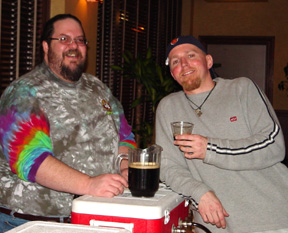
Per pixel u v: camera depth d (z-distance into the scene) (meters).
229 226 1.62
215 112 1.71
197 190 1.54
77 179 1.42
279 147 1.60
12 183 1.64
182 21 6.89
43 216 1.63
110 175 1.38
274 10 6.90
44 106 1.64
